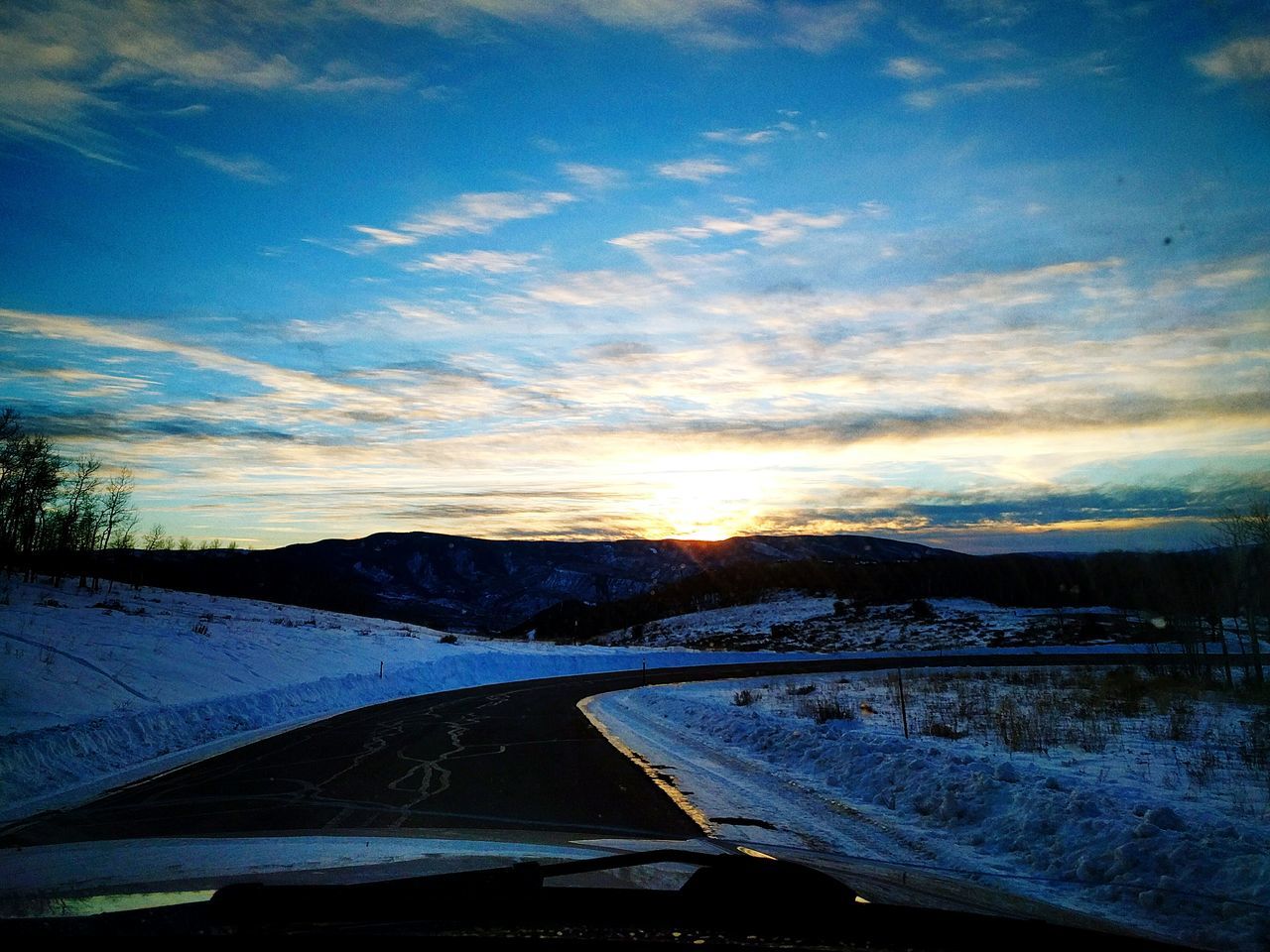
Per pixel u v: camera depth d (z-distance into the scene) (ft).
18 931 8.48
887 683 89.61
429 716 64.49
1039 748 40.78
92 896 10.74
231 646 93.15
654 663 151.94
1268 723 47.96
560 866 12.96
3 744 36.11
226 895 10.00
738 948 8.91
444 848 16.66
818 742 42.93
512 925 9.41
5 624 76.28
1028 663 132.05
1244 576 78.84
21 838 23.34
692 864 13.21
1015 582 268.41
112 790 32.73
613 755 43.50
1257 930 16.28
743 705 68.74
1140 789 29.60
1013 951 10.18
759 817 28.14
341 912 9.76
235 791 32.37
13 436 173.88
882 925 10.68
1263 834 22.20
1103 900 18.83
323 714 66.13
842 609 257.96
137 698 55.06
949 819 27.66
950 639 197.88
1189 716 49.01
